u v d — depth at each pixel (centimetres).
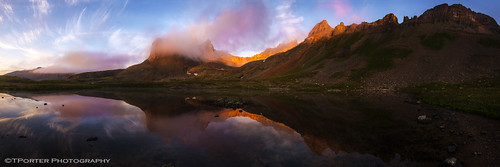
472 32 15138
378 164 1157
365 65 14450
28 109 3394
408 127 2056
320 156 1280
